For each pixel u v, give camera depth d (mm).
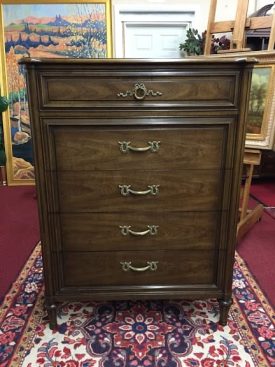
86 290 1221
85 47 2918
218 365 1101
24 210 2527
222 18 2818
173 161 1090
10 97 3006
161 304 1425
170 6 2836
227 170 1103
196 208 1147
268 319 1324
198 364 1105
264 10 2479
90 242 1171
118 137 1059
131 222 1154
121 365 1103
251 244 1969
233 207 1143
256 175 3152
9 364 1101
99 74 993
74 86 1001
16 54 2930
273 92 1770
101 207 1133
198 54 2689
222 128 1062
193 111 1038
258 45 2445
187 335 1239
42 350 1163
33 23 2873
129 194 1119
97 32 2891
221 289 1238
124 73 996
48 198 1106
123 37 2926
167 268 1212
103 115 1031
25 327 1277
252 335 1235
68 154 1069
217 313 1362
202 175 1111
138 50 2979
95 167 1088
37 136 1039
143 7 2826
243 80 1004
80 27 2881
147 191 1117
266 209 2533
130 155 1078
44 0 2820
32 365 1099
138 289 1227
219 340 1212
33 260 1795
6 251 1896
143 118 1039
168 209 1144
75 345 1188
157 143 1066
